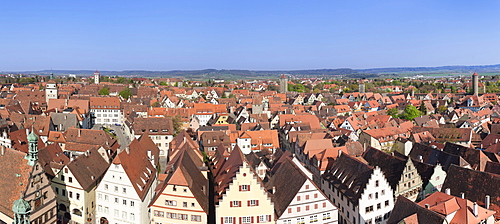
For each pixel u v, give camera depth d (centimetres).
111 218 8444
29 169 6900
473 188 7644
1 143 11300
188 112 19312
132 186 8088
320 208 7838
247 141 14075
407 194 8925
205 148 13712
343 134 15262
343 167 9369
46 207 7294
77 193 8375
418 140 14188
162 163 12888
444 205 6406
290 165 8706
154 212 7669
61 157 9919
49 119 14062
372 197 8019
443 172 9338
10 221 6606
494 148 11869
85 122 18050
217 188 8788
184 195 7469
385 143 14750
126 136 17338
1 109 16350
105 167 9519
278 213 7700
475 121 18038
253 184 7494
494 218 6738
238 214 7519
